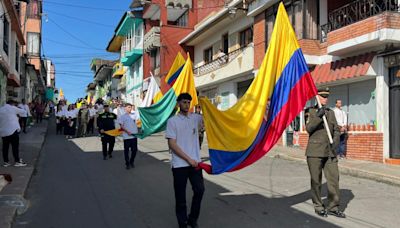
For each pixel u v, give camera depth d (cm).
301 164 1395
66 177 1112
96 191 937
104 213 752
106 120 1471
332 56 1609
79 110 2388
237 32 2470
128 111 1284
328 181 735
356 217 732
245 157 722
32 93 4475
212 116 710
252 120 743
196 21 3356
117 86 5403
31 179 1077
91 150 1744
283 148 1812
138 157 1545
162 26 3281
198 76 2836
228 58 2480
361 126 1492
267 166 1344
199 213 688
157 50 3462
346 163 1345
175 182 633
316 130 735
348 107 1567
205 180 1071
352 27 1408
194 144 645
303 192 930
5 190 878
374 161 1386
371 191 970
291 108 764
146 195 897
